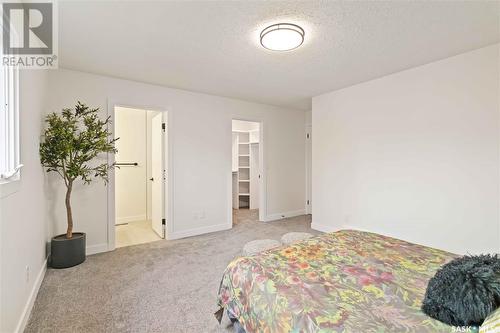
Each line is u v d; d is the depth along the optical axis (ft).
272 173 16.67
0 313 4.46
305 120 18.52
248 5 5.92
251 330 4.12
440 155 9.25
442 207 9.23
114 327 5.66
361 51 8.39
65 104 9.80
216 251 10.65
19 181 5.57
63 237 9.11
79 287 7.44
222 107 14.20
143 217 16.60
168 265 9.15
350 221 12.44
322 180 13.82
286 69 9.96
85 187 10.19
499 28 6.97
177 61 9.16
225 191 14.30
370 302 3.57
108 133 9.76
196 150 13.23
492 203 8.10
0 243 4.46
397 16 6.35
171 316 6.11
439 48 8.21
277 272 4.46
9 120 5.32
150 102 11.78
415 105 9.89
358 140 12.01
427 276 4.31
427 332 2.92
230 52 8.43
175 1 5.75
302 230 13.99
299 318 3.34
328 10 6.10
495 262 3.36
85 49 8.17
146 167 16.69
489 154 8.14
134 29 6.96
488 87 8.11
